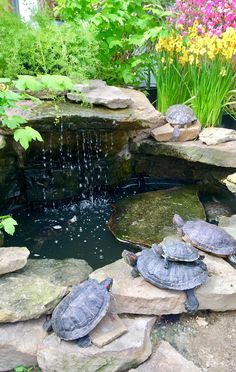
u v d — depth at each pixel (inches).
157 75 192.2
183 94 193.2
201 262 103.7
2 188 150.3
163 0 205.3
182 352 94.1
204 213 152.3
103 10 179.0
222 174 166.6
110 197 174.1
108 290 94.0
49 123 143.3
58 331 87.5
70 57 161.5
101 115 149.2
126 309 98.5
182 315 104.3
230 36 159.5
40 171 158.2
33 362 89.7
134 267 105.3
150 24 186.9
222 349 95.2
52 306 95.8
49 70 160.7
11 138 142.9
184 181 181.0
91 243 137.4
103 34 185.0
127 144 174.7
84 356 85.2
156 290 99.6
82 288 92.9
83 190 169.8
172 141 169.8
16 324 92.8
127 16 181.0
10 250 108.9
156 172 182.4
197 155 163.6
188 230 117.6
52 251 132.6
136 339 89.4
